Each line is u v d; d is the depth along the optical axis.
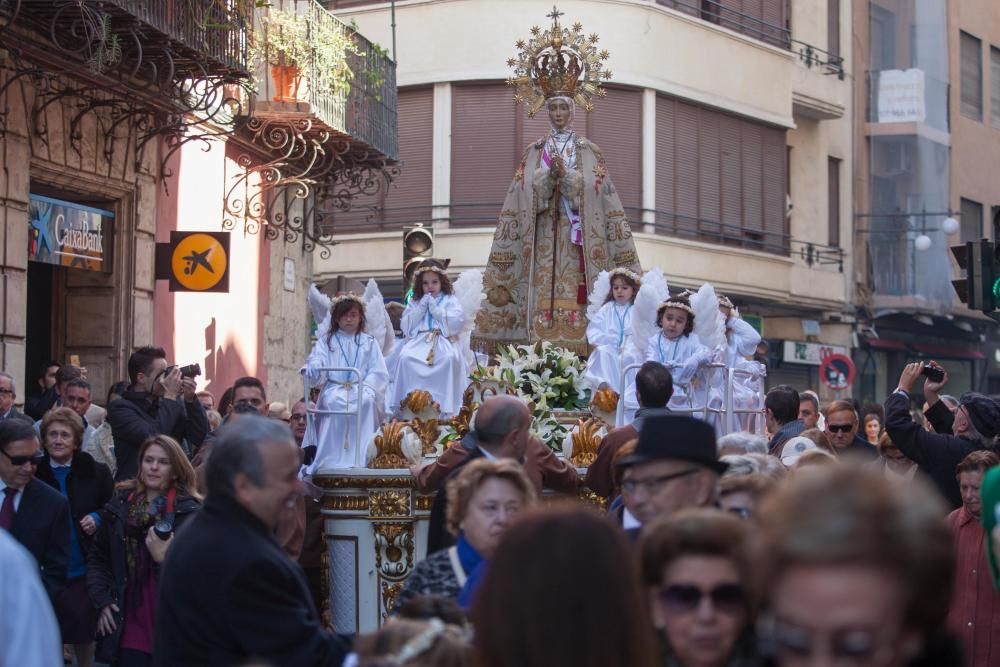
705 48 25.92
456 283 11.21
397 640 3.40
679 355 10.36
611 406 10.38
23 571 3.59
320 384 10.53
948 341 34.75
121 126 14.56
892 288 32.25
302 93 16.61
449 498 5.05
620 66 24.33
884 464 9.72
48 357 14.78
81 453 9.16
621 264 11.89
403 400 10.50
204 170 16.67
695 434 4.80
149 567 7.71
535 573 3.03
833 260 30.53
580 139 12.08
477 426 6.52
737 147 27.02
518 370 10.68
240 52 14.58
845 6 31.28
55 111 13.33
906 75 32.34
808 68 29.75
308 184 18.36
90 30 11.95
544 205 11.91
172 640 4.57
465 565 5.03
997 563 4.63
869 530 2.25
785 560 2.29
